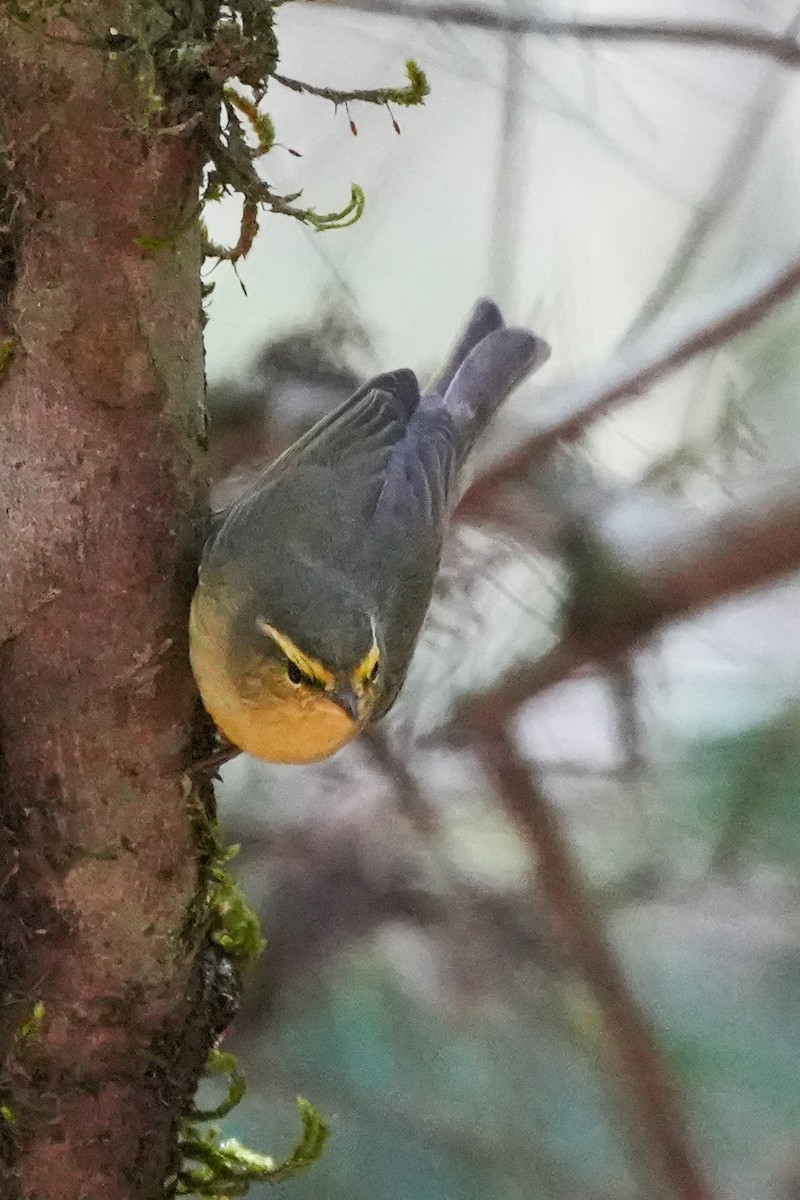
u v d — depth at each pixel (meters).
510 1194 11.50
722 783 11.05
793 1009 12.48
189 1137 6.34
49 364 4.92
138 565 5.18
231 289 9.55
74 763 5.29
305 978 11.52
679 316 9.97
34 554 5.09
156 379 5.04
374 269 10.41
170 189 4.79
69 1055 5.60
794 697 10.94
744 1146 12.02
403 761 10.89
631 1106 11.20
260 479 6.96
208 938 6.14
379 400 7.43
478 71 9.68
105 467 5.06
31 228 4.76
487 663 10.26
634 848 11.89
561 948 11.35
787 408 10.61
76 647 5.19
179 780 5.48
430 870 11.46
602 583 9.52
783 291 9.52
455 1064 11.95
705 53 10.07
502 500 9.64
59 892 5.40
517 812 10.55
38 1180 5.68
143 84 4.50
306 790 11.57
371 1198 11.45
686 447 10.17
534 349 8.84
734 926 12.65
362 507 6.93
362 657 6.53
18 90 4.59
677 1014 12.41
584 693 12.38
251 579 6.09
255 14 4.78
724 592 9.39
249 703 6.02
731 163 10.13
